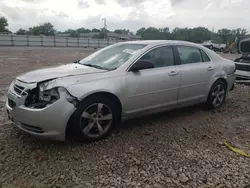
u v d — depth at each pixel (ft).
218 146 11.54
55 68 12.51
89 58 14.70
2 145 10.77
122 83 11.61
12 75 29.14
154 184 8.52
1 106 16.25
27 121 9.98
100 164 9.60
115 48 14.55
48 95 10.03
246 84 25.84
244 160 10.32
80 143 11.17
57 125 9.98
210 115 15.81
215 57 16.55
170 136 12.39
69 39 132.05
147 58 12.86
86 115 10.77
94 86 10.75
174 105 14.23
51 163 9.56
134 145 11.23
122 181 8.62
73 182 8.51
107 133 11.69
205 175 9.14
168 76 13.30
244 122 14.89
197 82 14.92
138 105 12.47
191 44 15.26
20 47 113.70
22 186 8.23
